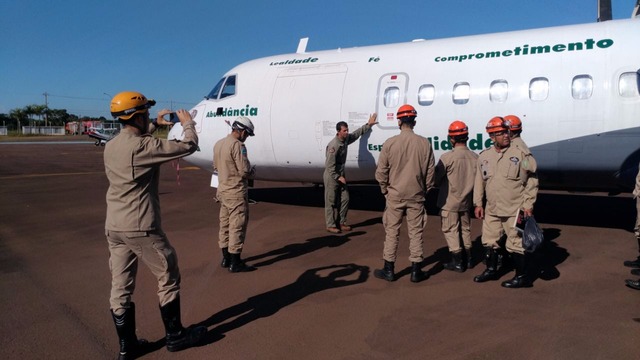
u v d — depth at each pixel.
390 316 3.96
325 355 3.32
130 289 3.34
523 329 3.63
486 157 4.63
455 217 5.08
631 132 6.03
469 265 5.23
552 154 6.54
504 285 4.58
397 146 4.61
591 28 6.52
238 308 4.23
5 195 11.52
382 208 9.24
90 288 4.84
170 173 17.50
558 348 3.31
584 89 6.23
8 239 7.00
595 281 4.68
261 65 8.95
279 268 5.40
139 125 3.25
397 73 7.45
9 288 4.85
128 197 3.16
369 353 3.33
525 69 6.59
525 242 4.26
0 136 71.75
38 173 17.00
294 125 8.23
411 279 4.81
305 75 8.30
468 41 7.25
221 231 5.42
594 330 3.58
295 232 7.22
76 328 3.88
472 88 6.86
